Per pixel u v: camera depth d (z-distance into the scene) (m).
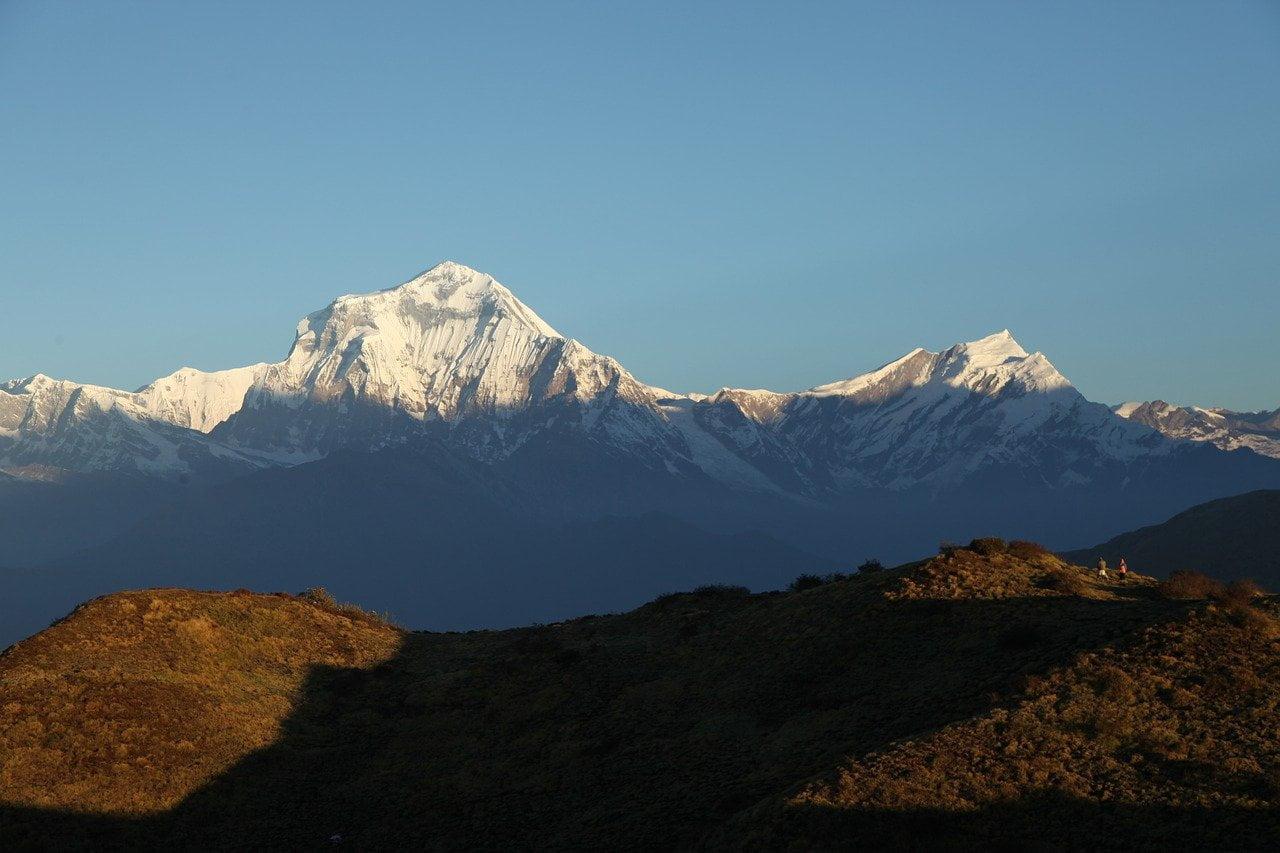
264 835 53.72
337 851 52.12
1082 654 52.62
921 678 56.22
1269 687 48.84
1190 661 51.31
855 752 48.94
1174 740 46.25
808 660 62.50
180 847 52.25
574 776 55.97
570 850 47.44
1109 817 41.97
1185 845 40.03
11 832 50.34
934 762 45.62
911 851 40.84
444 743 63.66
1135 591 68.19
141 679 63.22
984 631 59.72
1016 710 48.88
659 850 45.34
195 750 59.34
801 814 43.28
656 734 58.81
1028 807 42.94
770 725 56.25
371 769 61.19
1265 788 42.34
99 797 54.12
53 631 68.19
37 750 56.19
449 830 52.44
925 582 66.69
